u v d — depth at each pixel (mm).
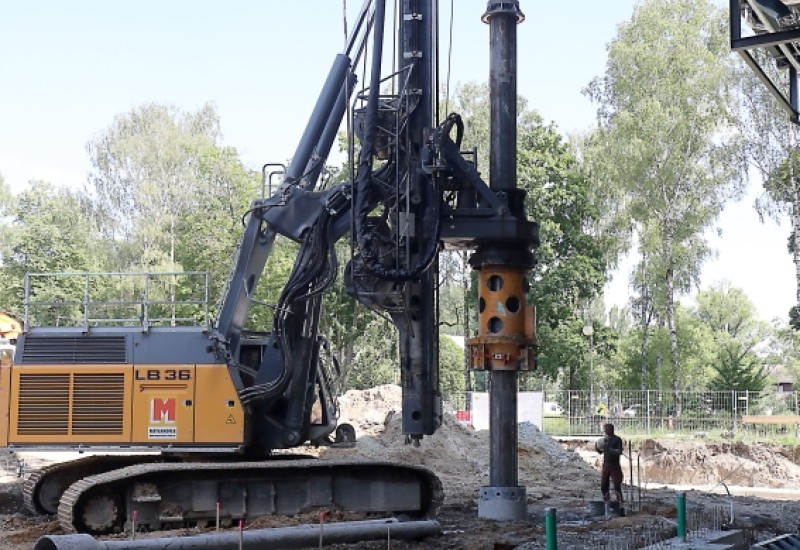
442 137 17797
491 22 18875
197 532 16312
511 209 18500
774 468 40125
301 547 15352
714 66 53562
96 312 64938
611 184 56500
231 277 17844
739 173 53594
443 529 17766
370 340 64688
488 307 18594
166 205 69375
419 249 17891
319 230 17750
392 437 32469
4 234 71250
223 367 17438
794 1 15969
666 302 60156
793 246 51438
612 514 19828
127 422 17375
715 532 15281
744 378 55500
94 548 13344
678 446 41344
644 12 55219
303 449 29250
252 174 64938
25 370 17594
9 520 18266
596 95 56594
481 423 47094
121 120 73688
